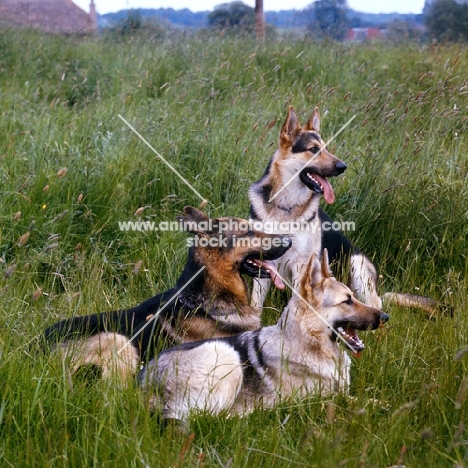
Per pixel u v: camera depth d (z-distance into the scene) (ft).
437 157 16.31
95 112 19.03
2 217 14.17
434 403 10.46
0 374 10.23
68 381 10.13
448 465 9.64
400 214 14.76
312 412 10.33
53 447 9.66
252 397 10.98
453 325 11.79
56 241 13.91
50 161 15.72
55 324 11.69
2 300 11.64
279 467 9.61
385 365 10.85
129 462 9.42
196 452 9.90
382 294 13.66
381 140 16.47
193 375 10.73
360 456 9.57
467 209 14.85
